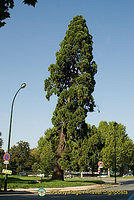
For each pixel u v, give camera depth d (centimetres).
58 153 3612
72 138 3728
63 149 3619
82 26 3950
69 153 3547
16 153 5478
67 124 3481
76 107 3594
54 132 3869
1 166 3969
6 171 2162
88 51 3806
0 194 1894
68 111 3494
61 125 3628
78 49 3791
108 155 7288
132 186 3669
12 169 5369
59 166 3566
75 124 3444
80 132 3606
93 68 3856
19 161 5422
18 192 2139
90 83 3669
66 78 3778
